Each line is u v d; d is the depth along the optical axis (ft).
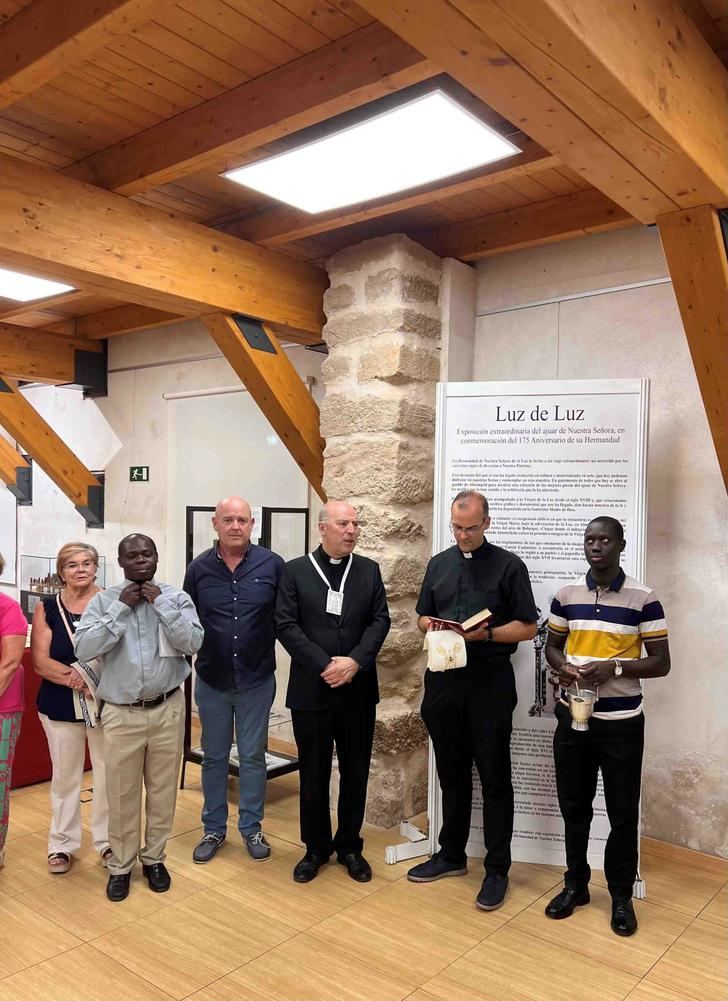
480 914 9.69
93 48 6.84
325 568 10.58
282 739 16.26
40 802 13.23
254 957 8.67
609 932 9.31
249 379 12.94
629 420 10.66
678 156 6.54
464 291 13.23
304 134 9.06
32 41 7.09
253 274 12.28
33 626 10.85
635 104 5.78
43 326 20.79
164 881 10.22
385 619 10.71
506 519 11.12
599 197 11.37
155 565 9.77
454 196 11.70
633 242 11.81
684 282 8.15
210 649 11.27
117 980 8.21
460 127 8.39
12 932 9.10
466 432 11.30
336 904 9.89
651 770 11.66
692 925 9.51
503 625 10.16
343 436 12.78
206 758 11.38
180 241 11.15
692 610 11.32
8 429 19.35
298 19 7.51
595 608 9.49
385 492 12.21
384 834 12.12
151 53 8.07
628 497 10.64
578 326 12.37
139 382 19.63
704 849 11.22
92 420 20.99
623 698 9.27
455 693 10.16
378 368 12.32
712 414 9.27
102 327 18.98
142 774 10.26
